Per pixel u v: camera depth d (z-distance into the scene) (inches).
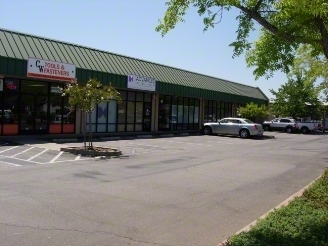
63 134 892.6
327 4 214.1
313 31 274.7
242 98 1630.2
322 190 330.3
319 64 738.8
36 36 852.0
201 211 285.0
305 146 927.0
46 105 861.2
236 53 310.0
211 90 1375.5
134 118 1119.6
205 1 293.0
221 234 233.3
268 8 285.4
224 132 1233.4
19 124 810.2
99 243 207.5
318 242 196.1
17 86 800.3
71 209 270.8
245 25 297.4
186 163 540.4
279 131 1740.9
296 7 221.5
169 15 308.8
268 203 318.3
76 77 848.9
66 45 914.7
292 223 228.7
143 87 1038.4
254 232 211.3
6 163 466.3
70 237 214.5
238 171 486.3
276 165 556.4
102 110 1010.1
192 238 223.9
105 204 289.3
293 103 1802.4
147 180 394.6
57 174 406.6
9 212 255.8
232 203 314.0
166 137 1055.0
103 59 984.9
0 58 696.4
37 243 202.4
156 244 210.8
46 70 776.9
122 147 727.1
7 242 201.9
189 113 1371.8
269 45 312.5
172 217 265.1
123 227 237.5
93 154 584.7
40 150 607.2
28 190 322.7
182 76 1312.7
